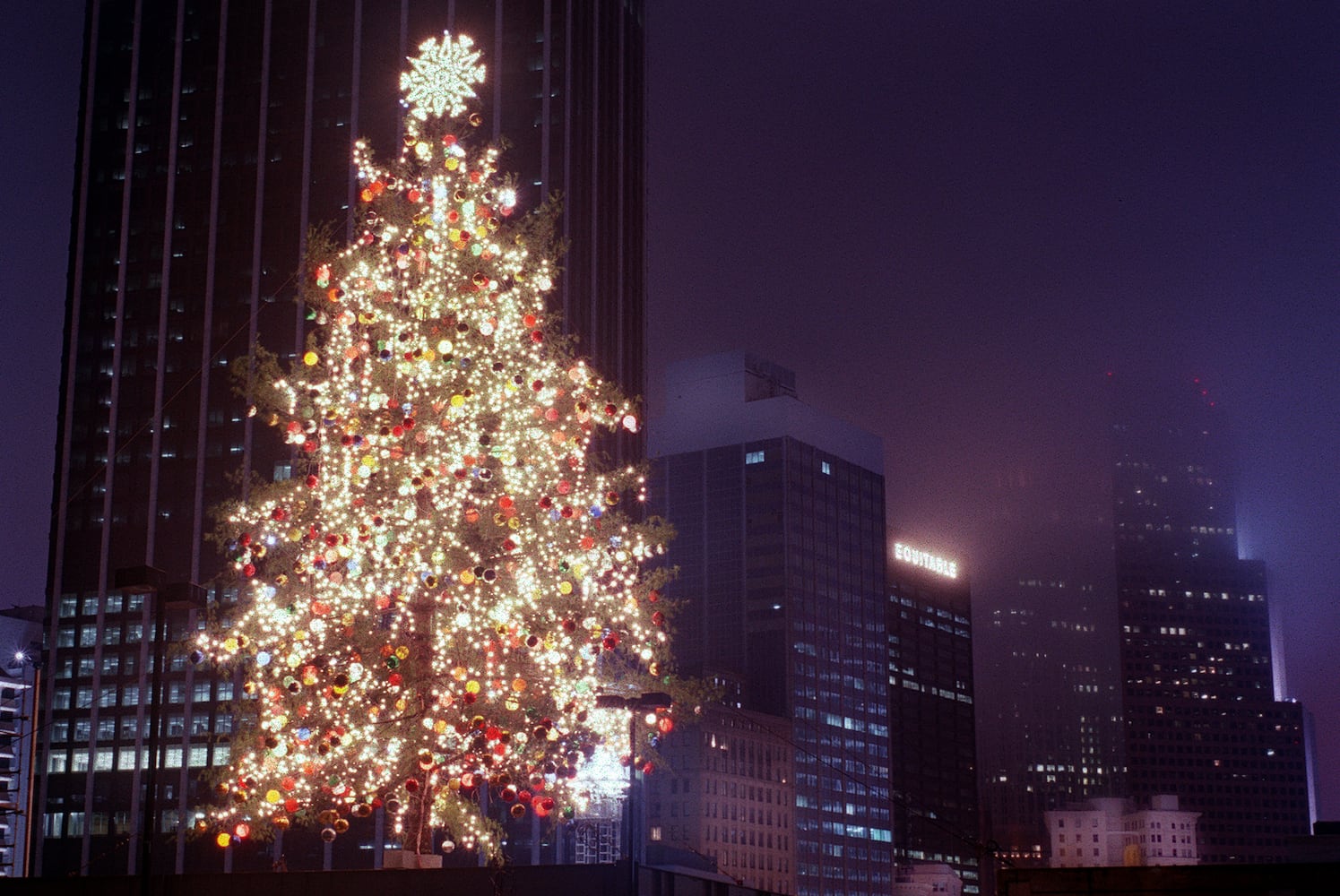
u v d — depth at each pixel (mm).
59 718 154500
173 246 162750
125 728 152375
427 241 41281
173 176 164375
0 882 31906
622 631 43344
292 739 40594
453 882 38344
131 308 162250
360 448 39594
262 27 165750
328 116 161875
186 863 145375
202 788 148875
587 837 142500
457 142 42125
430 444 40219
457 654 40562
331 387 40812
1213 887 30312
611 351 161375
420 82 41656
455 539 39781
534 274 42531
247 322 158750
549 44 159875
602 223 163625
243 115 164125
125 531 157000
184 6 168500
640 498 46250
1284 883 29828
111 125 167250
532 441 40906
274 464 155250
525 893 40188
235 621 42125
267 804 42156
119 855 149250
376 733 40656
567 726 43188
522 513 40594
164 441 158375
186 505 156125
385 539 39281
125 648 154625
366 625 41156
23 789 170000
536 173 155625
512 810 40281
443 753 41688
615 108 170750
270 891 35281
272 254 159875
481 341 41812
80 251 165000
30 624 190875
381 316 40656
